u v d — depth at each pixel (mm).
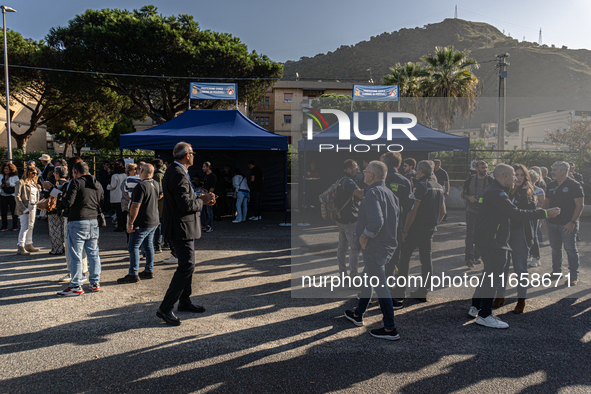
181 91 20109
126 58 18219
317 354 3055
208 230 8766
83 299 4227
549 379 2729
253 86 20953
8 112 16547
